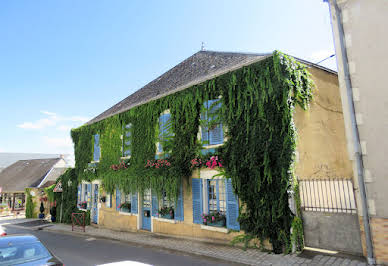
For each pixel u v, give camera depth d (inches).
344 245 239.1
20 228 629.6
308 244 259.3
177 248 303.3
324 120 316.2
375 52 227.1
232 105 311.9
